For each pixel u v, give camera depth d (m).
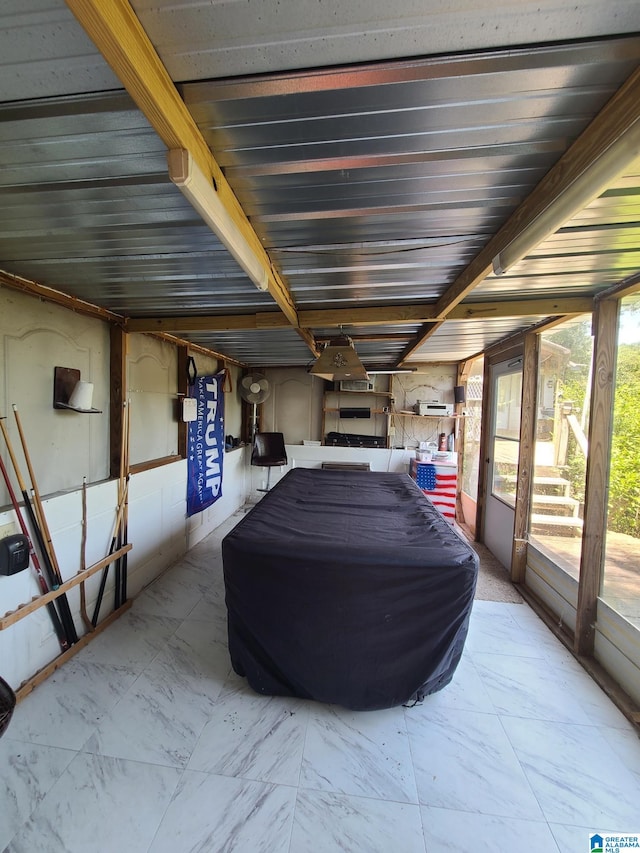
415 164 1.10
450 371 5.55
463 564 1.79
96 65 0.79
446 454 5.19
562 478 2.93
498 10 0.69
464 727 1.82
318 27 0.72
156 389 3.49
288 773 1.58
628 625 2.03
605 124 0.90
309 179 1.17
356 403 5.80
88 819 1.38
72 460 2.45
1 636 1.87
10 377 2.02
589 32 0.73
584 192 0.98
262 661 1.94
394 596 1.82
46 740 1.69
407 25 0.72
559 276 1.97
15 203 1.30
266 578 1.88
